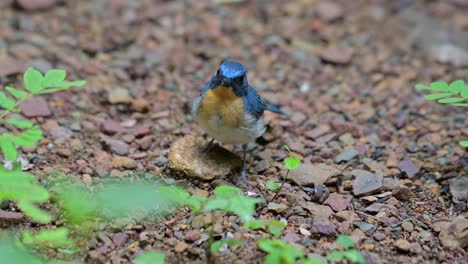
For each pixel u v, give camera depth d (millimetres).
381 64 16031
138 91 13992
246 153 11812
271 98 14211
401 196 10547
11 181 7738
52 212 9477
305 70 15633
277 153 11969
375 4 18578
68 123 12500
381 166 11641
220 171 10852
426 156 12094
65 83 9242
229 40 16547
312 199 10398
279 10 18000
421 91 14836
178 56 15656
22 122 8758
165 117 13125
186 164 10820
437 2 18766
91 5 17156
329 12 17844
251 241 9031
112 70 14617
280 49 16328
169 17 17141
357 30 17422
